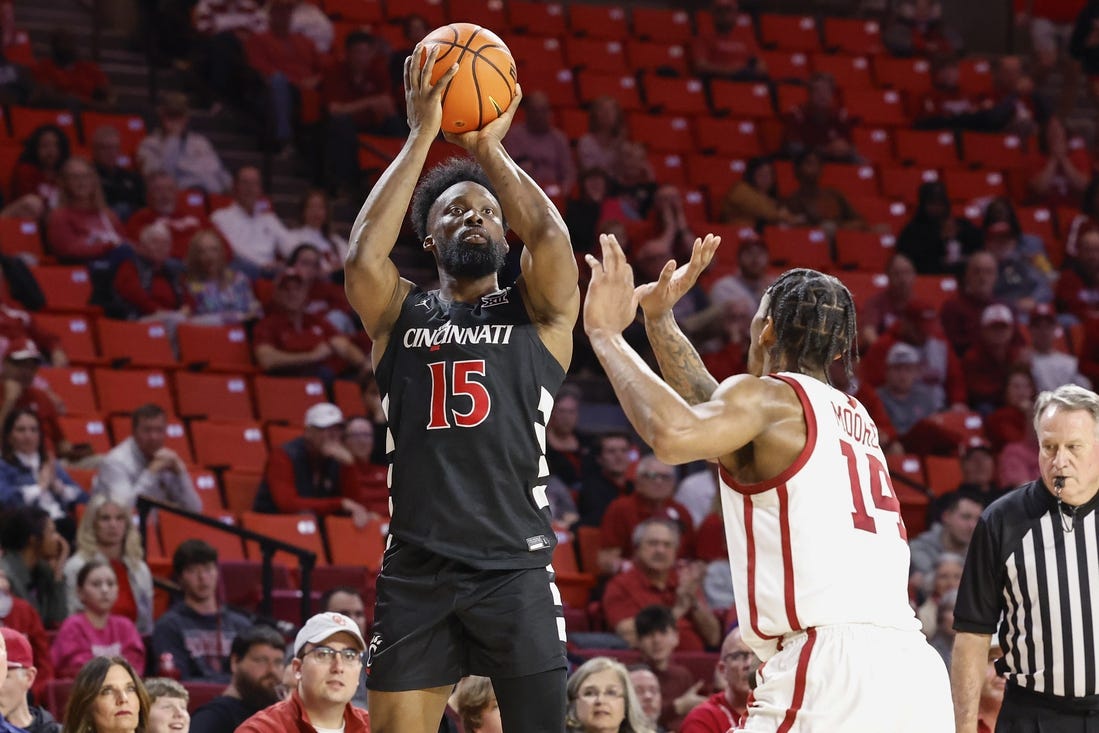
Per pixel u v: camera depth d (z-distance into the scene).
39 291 33.38
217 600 24.83
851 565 10.73
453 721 19.28
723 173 44.44
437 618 11.50
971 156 48.22
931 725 10.62
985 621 13.96
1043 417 13.75
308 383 33.53
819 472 10.83
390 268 12.14
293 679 19.02
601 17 49.25
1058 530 13.67
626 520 28.89
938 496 33.94
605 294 11.02
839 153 45.78
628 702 18.62
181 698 17.77
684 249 39.06
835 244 42.56
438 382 11.78
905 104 49.66
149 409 28.08
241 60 41.56
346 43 41.72
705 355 35.94
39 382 30.14
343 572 27.48
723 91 47.31
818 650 10.62
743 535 10.99
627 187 40.97
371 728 11.76
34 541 23.94
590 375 37.97
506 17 47.81
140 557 24.64
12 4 43.09
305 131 42.00
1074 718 13.70
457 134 12.23
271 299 34.81
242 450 31.34
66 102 39.84
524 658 11.44
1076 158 48.44
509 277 30.92
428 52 11.98
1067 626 13.59
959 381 38.12
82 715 16.66
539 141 41.28
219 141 41.72
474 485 11.60
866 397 35.94
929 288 41.28
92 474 29.02
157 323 33.78
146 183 37.66
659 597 26.62
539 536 11.70
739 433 10.62
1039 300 42.19
